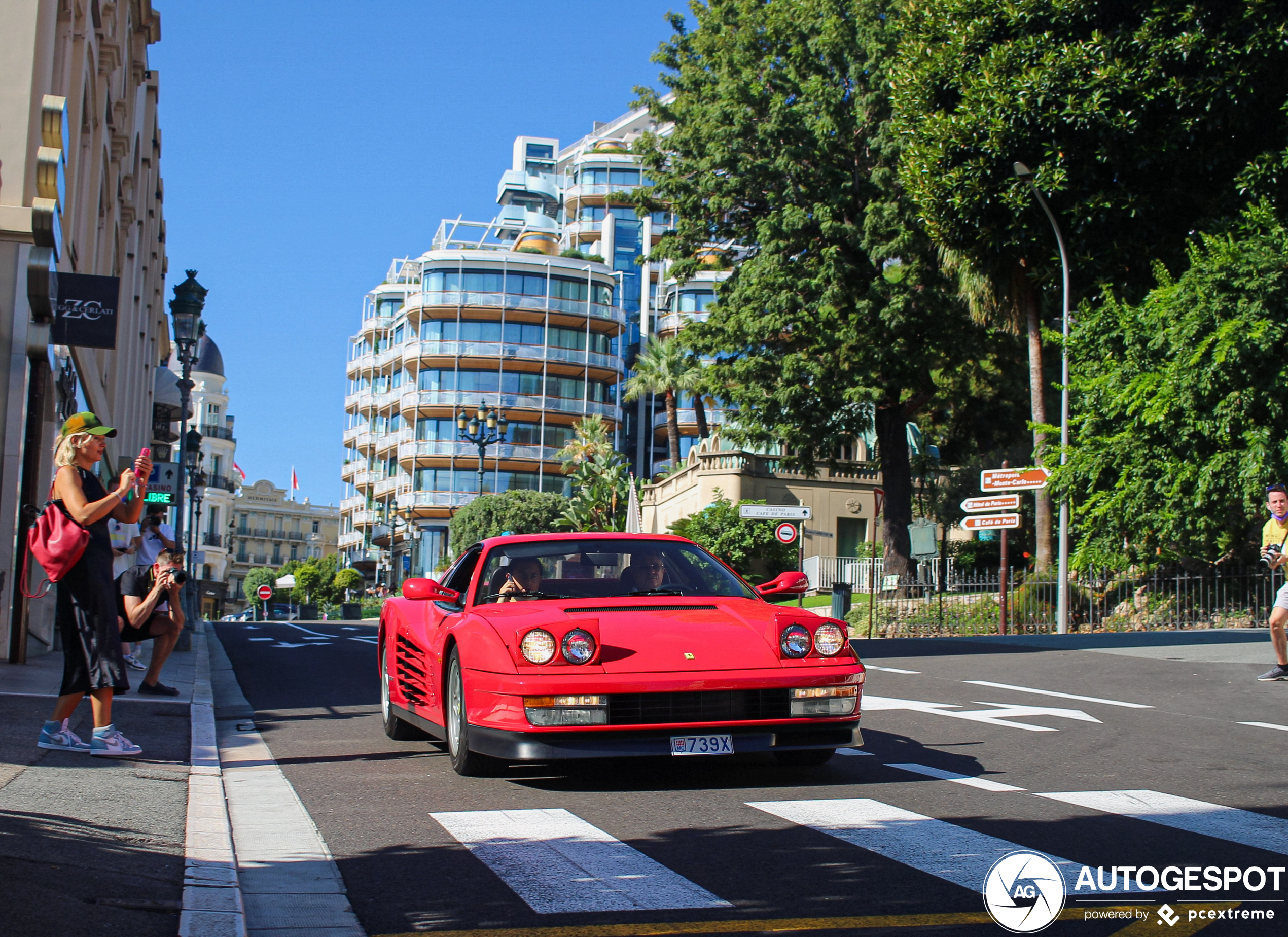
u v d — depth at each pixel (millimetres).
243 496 135625
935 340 31688
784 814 5367
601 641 6008
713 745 5848
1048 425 22875
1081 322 21938
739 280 33062
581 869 4422
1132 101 22344
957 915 3789
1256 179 21828
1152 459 20547
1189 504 20016
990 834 4961
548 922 3752
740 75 31906
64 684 6660
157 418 31969
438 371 77062
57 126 12992
